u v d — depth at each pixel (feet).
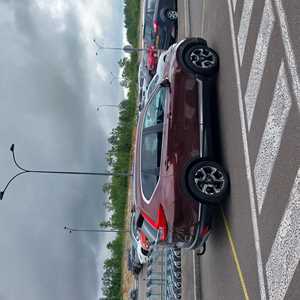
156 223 27.68
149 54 59.36
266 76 23.17
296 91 20.21
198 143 27.17
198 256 36.24
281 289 19.85
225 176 26.58
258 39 24.58
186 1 51.37
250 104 24.76
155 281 51.78
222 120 28.43
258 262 22.48
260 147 23.09
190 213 26.35
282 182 20.49
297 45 20.57
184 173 26.43
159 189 27.63
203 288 34.58
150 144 30.25
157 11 55.72
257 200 23.02
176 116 27.76
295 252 18.88
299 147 19.43
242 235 24.77
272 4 23.16
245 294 24.22
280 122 21.24
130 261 81.87
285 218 19.94
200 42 30.01
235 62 27.43
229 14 29.91
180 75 28.71
